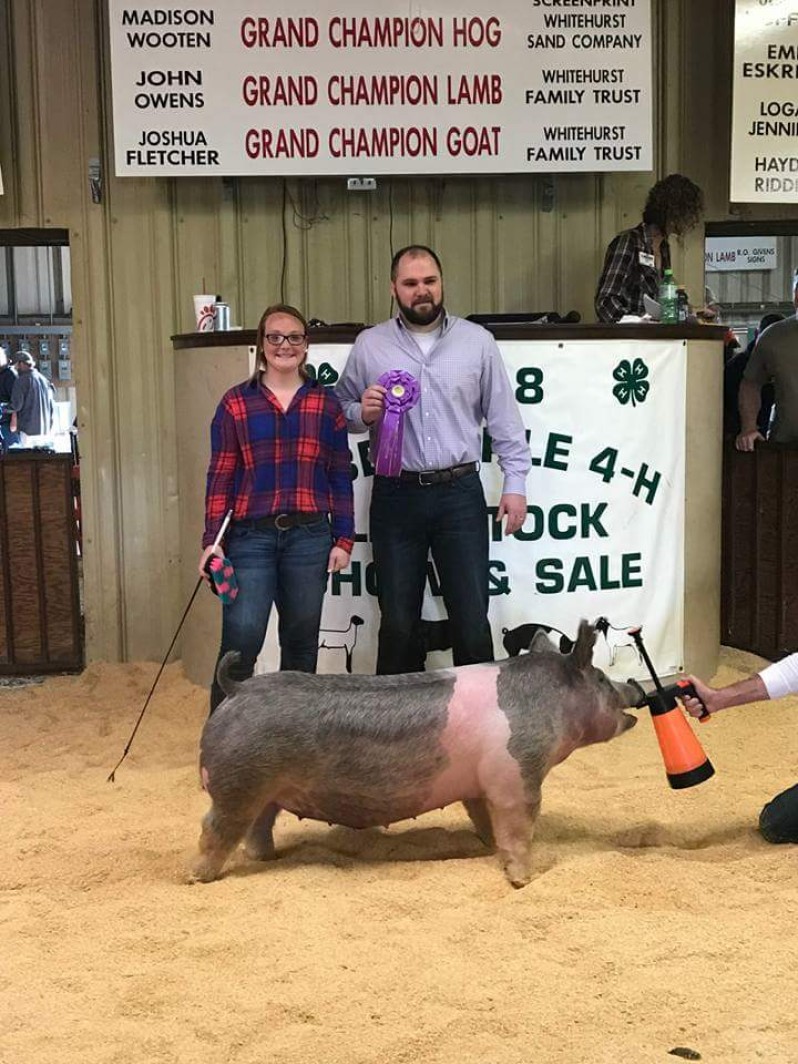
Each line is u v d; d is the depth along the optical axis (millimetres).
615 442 5758
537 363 5609
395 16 6832
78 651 7250
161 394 7215
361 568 5594
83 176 7078
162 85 6785
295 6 6785
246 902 3443
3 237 7445
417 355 4914
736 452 7039
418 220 7281
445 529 4961
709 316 6703
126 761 5289
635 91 6980
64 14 6988
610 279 6539
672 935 3156
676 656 6109
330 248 7250
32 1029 2729
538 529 5703
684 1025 2705
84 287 7137
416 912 3352
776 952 3059
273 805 3809
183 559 6469
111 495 7238
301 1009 2783
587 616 5809
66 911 3430
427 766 3578
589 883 3518
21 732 5859
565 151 6988
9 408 13953
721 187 7371
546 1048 2607
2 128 7027
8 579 7164
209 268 7176
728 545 7109
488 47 6891
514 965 2988
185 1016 2773
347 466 4664
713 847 3953
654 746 5328
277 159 6871
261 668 5664
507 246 7336
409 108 6895
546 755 3609
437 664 5586
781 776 4828
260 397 4508
